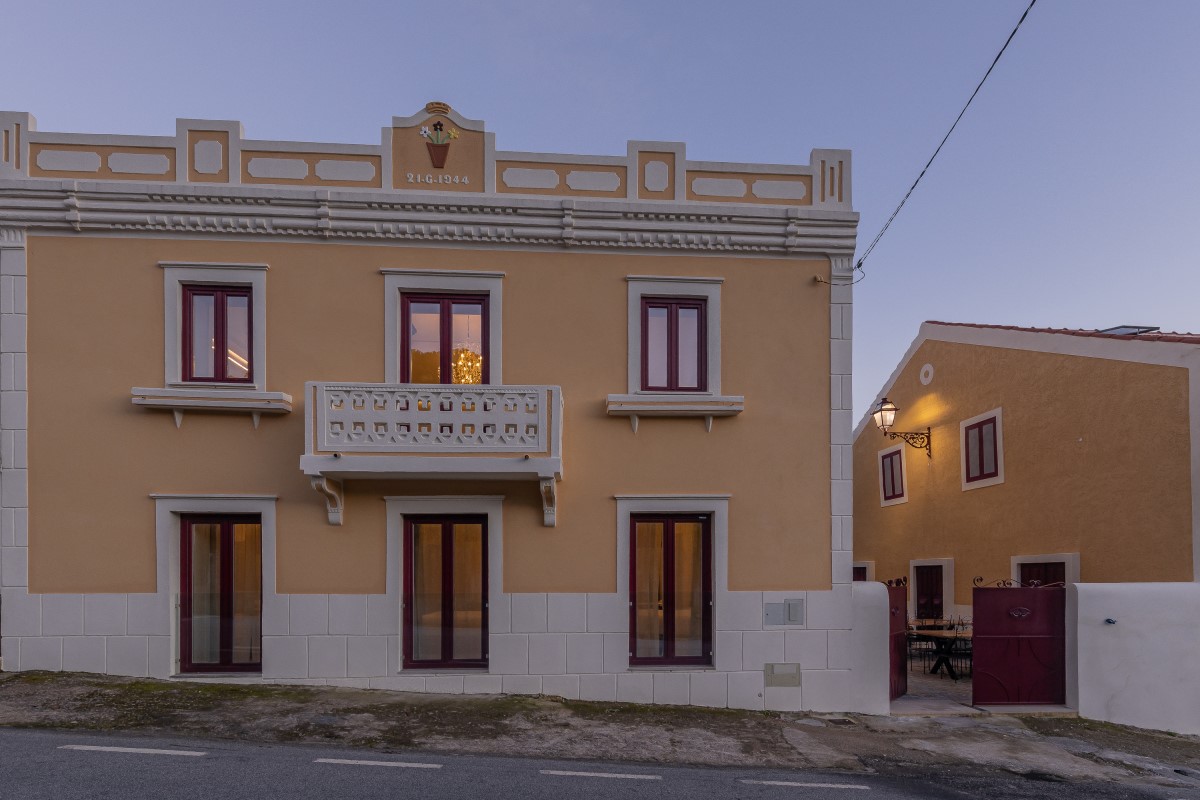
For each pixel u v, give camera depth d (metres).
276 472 9.17
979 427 14.44
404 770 6.26
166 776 5.80
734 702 9.36
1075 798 6.54
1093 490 11.42
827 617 9.53
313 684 9.00
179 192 9.08
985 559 14.11
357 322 9.36
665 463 9.55
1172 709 9.43
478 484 9.32
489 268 9.56
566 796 5.82
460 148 9.68
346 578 9.14
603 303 9.65
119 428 9.03
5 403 8.92
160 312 9.16
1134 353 10.73
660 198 9.81
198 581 9.23
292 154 9.46
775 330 9.78
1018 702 9.77
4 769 5.83
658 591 9.62
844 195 9.96
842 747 7.91
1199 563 9.64
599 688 9.26
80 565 8.91
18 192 8.93
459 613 9.41
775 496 9.62
